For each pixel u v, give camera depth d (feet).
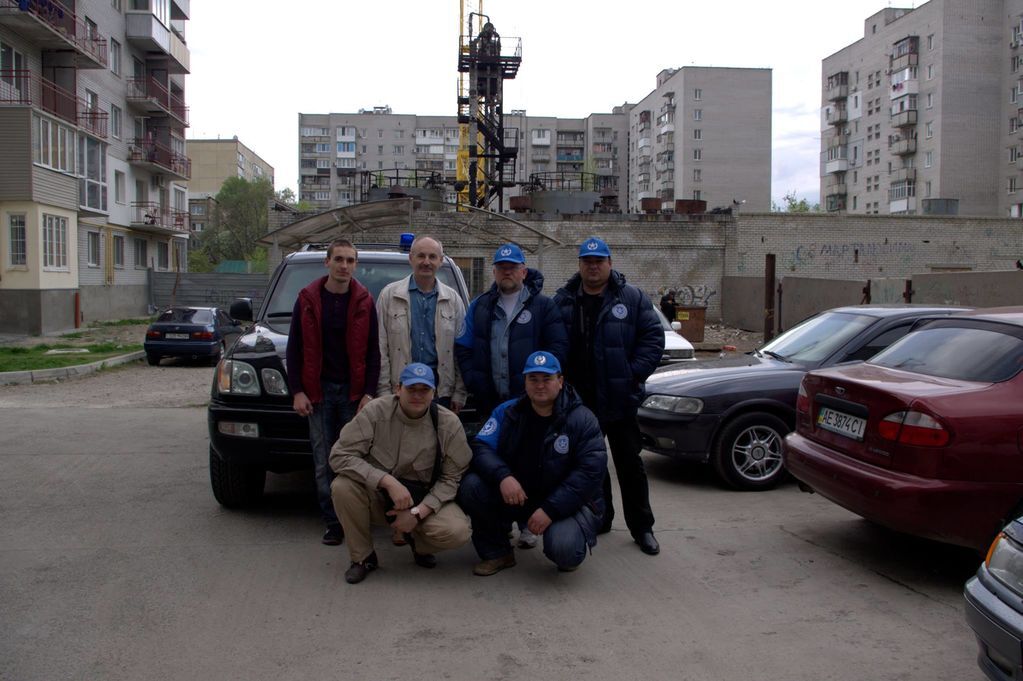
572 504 14.75
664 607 13.67
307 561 15.84
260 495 19.95
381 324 17.01
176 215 127.95
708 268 89.76
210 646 11.89
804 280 71.26
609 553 16.66
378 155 393.09
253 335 19.52
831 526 18.65
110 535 17.30
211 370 54.80
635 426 16.84
